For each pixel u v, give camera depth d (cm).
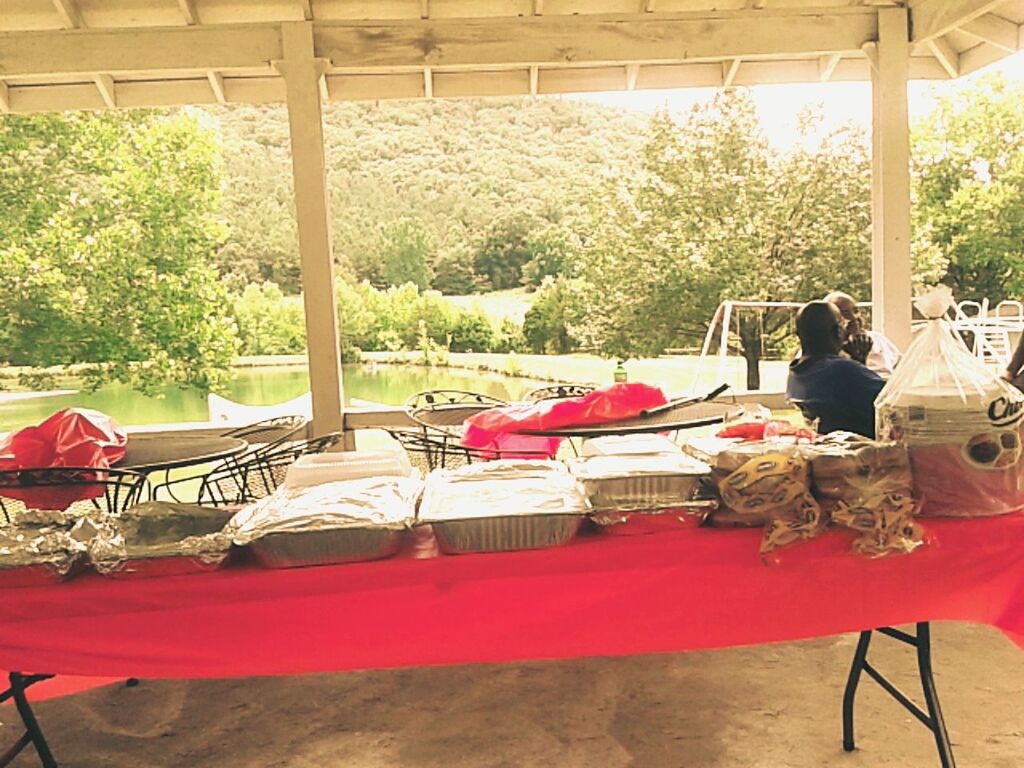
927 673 179
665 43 429
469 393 450
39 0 413
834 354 292
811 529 151
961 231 1437
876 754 215
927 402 158
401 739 233
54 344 1159
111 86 470
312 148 418
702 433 437
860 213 1365
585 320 1375
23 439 269
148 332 1185
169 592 148
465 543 152
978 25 438
